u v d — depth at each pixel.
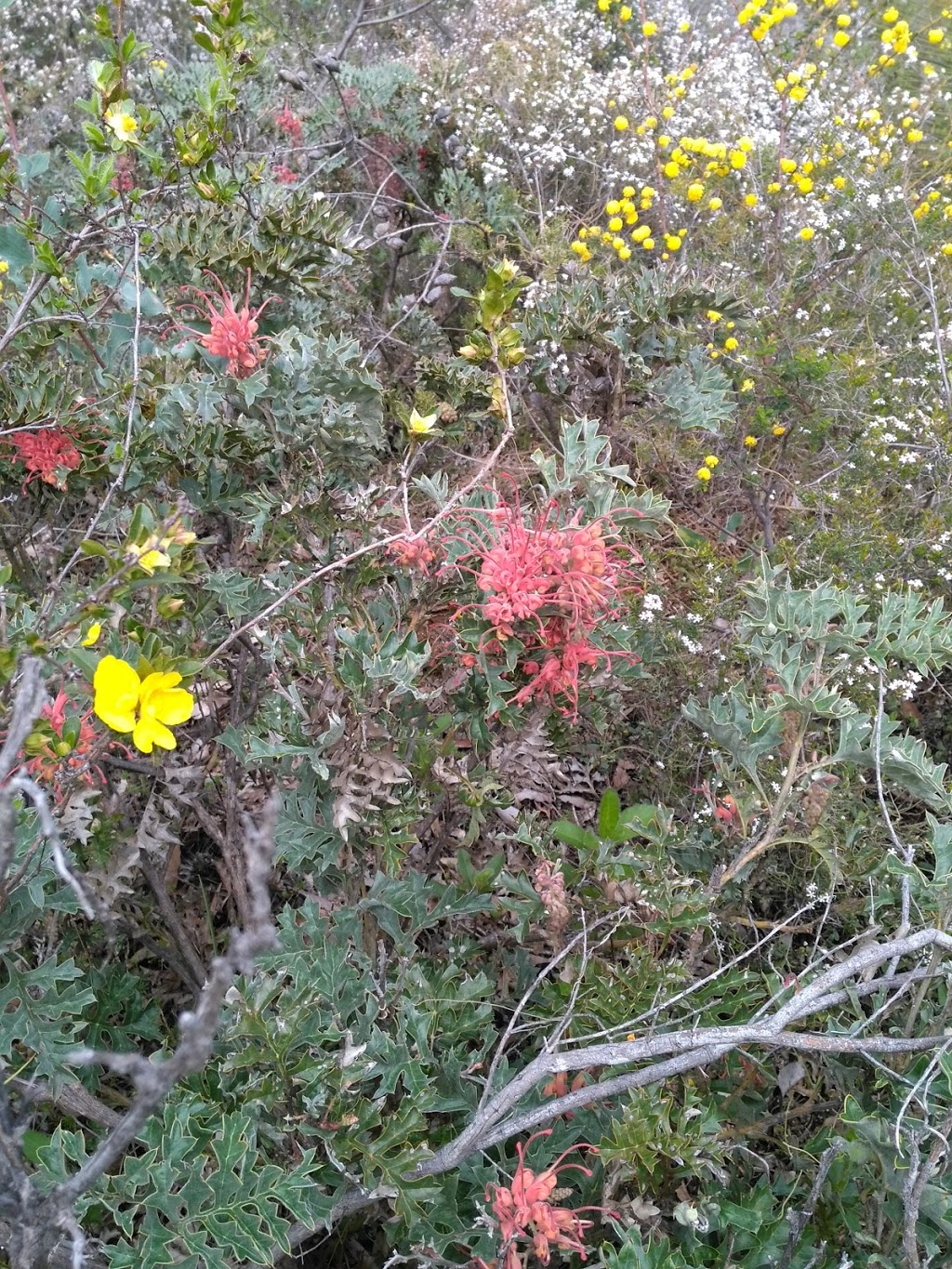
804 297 4.07
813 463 3.92
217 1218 1.41
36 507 2.39
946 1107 1.73
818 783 2.13
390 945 2.23
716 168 4.47
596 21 6.40
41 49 6.17
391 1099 1.87
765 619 2.16
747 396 3.89
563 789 2.96
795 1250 1.70
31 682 0.95
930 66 5.95
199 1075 1.79
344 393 2.17
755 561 3.31
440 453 3.45
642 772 3.03
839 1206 1.75
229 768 2.22
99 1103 1.76
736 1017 2.13
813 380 3.64
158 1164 1.42
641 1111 1.67
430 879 2.40
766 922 2.33
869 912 2.15
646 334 3.07
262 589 2.21
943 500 3.43
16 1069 1.69
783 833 2.18
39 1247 0.97
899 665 3.02
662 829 2.16
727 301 3.03
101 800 1.86
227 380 2.09
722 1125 1.98
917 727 3.12
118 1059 0.81
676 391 3.06
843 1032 1.74
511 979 2.30
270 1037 1.54
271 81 5.12
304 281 2.46
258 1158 1.61
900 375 4.04
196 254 2.42
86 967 2.03
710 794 2.39
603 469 2.09
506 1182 1.78
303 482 2.11
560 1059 1.57
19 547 2.34
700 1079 2.01
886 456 3.54
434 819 2.37
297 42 5.10
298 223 2.50
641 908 2.20
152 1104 0.81
